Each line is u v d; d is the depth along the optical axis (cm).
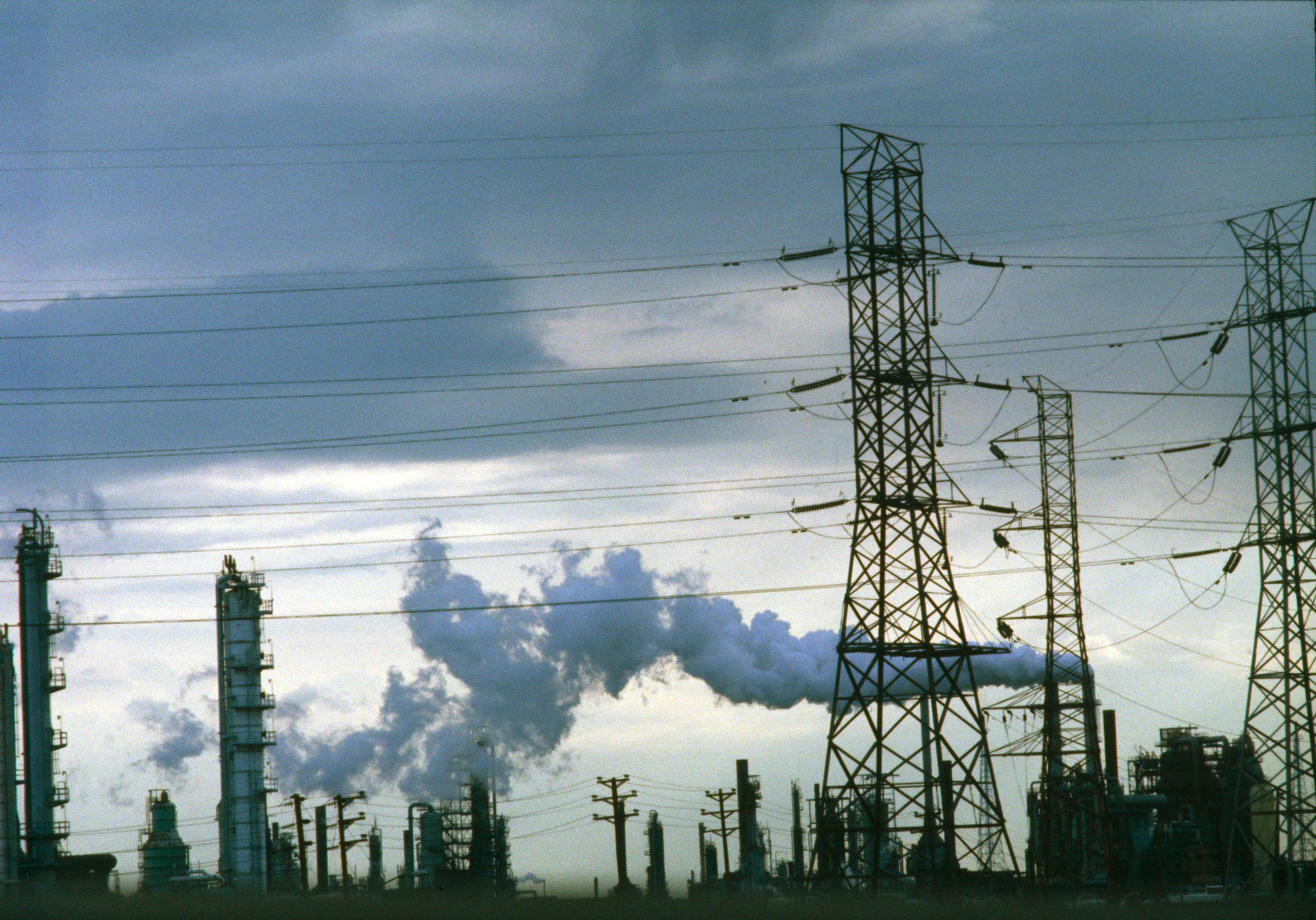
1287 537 6322
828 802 5606
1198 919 5222
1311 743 6172
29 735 10494
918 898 5194
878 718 5634
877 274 6016
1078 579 8762
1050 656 8656
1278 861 6322
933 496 5844
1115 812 10781
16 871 9869
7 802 9894
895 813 5544
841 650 5738
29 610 10638
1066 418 8975
